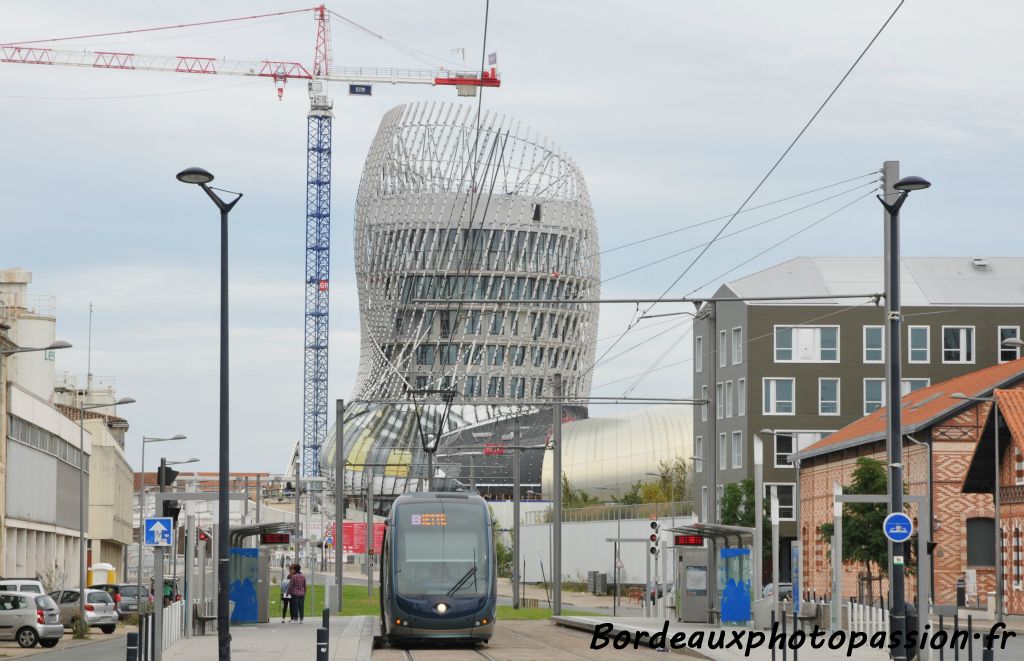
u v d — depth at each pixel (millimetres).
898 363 28266
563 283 188000
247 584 47719
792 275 104375
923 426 71750
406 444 168500
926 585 32312
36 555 84188
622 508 113562
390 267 184625
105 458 113375
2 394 71812
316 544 115562
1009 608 65375
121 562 134000
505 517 145625
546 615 66125
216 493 37875
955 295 100812
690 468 127188
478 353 183000
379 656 34219
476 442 165750
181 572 118625
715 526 45094
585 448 146750
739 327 102875
